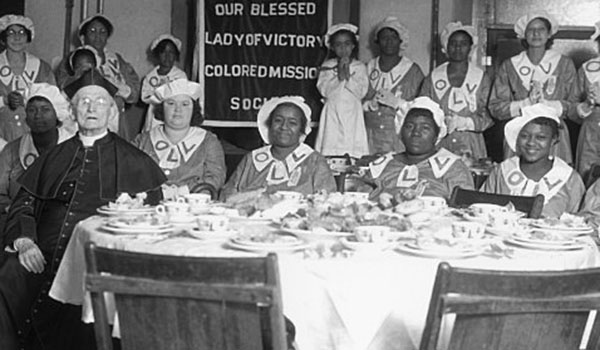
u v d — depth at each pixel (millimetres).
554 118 5105
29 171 4676
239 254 3242
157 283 2639
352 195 4422
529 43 7707
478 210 4219
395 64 8172
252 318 2611
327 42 8250
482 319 2586
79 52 8195
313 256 3172
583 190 5121
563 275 2557
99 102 4695
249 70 8648
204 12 8672
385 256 3205
